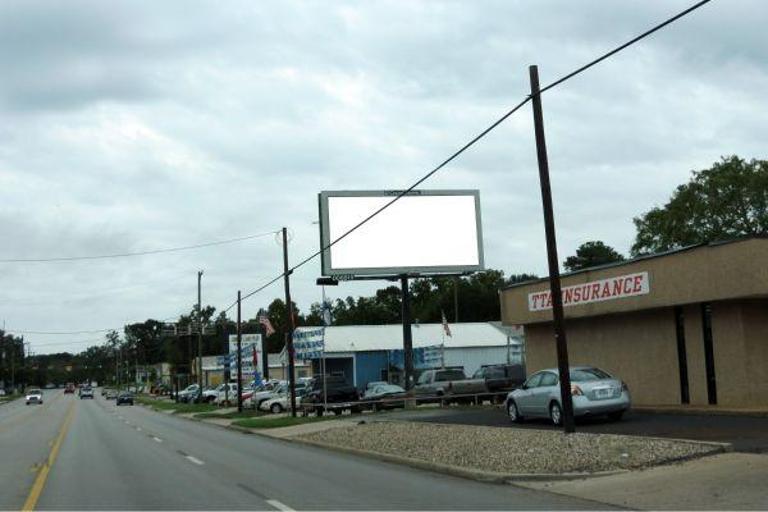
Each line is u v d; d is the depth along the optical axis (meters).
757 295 21.16
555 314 18.48
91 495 13.73
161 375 157.00
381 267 45.47
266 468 18.06
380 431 24.75
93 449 24.69
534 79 18.88
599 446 16.08
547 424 22.64
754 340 22.08
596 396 21.16
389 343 61.44
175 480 15.87
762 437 15.87
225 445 25.97
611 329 27.73
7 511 12.04
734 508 10.37
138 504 12.55
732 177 57.66
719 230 58.25
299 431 30.58
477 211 47.19
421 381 43.50
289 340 41.00
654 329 25.70
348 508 11.75
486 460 16.47
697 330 23.81
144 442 27.81
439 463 16.94
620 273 26.11
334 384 41.88
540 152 18.78
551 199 18.75
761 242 20.80
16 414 60.62
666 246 60.44
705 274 22.48
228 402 64.44
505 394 39.56
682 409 22.36
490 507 11.58
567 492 12.82
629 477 13.45
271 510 11.69
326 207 45.28
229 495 13.43
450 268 46.31
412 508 11.62
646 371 25.98
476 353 62.03
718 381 22.78
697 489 11.77
